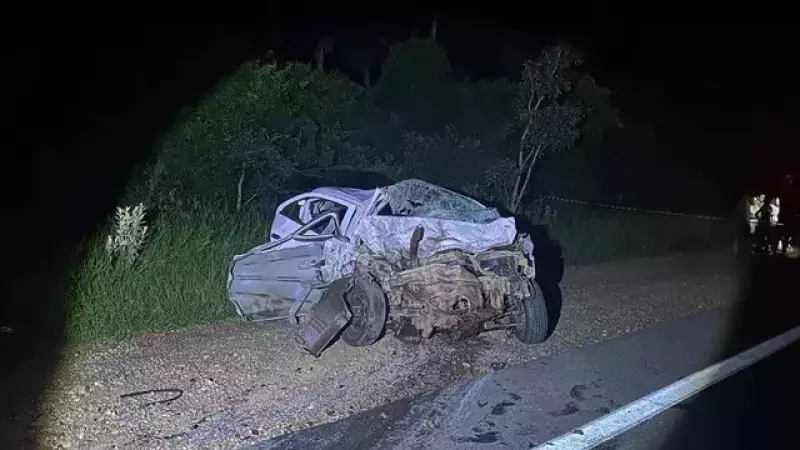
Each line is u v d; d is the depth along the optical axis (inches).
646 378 326.6
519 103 637.9
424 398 286.2
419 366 325.4
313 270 355.9
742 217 827.4
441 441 245.1
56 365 295.7
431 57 760.3
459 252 337.4
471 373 320.2
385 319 324.2
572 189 863.7
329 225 369.4
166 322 363.9
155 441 234.2
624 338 399.5
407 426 256.8
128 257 376.8
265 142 473.7
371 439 244.1
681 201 1134.4
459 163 655.8
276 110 487.2
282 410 265.3
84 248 386.6
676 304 507.5
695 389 313.6
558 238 678.5
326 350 336.8
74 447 226.1
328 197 379.9
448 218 366.3
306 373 306.7
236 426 248.8
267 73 475.2
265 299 367.2
